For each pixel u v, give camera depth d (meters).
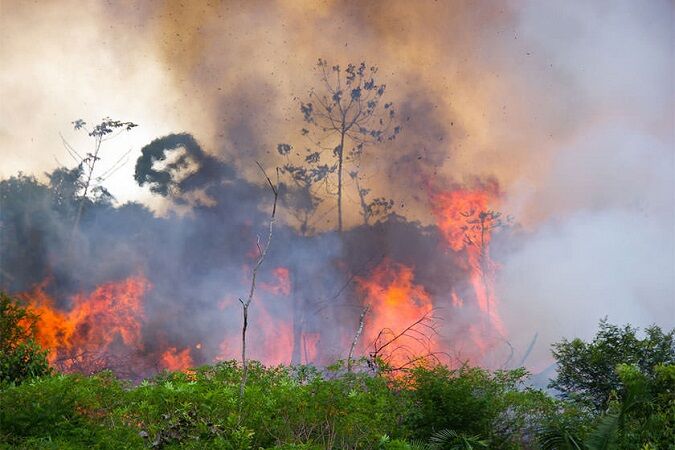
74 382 9.09
